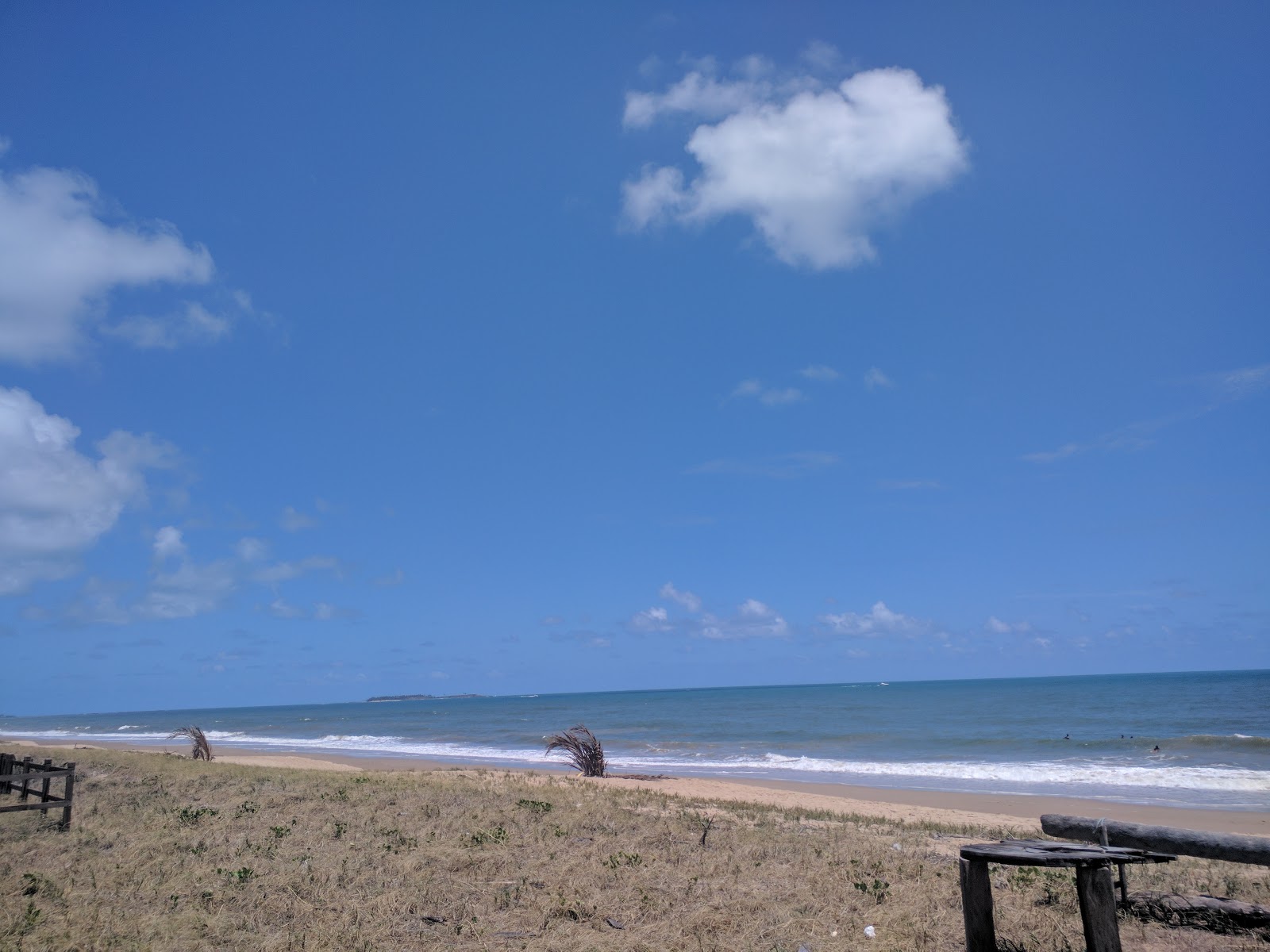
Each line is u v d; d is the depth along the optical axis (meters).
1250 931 7.01
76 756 23.23
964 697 114.06
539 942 7.09
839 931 7.36
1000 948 6.71
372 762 37.06
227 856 9.98
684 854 10.22
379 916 7.73
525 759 38.50
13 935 6.94
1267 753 33.22
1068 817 7.71
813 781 28.00
